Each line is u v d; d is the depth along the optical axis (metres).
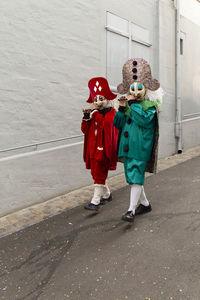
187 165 6.80
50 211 4.34
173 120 8.48
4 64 4.27
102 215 4.04
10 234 3.63
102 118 4.03
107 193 4.48
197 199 4.30
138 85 3.52
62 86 5.15
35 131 4.73
